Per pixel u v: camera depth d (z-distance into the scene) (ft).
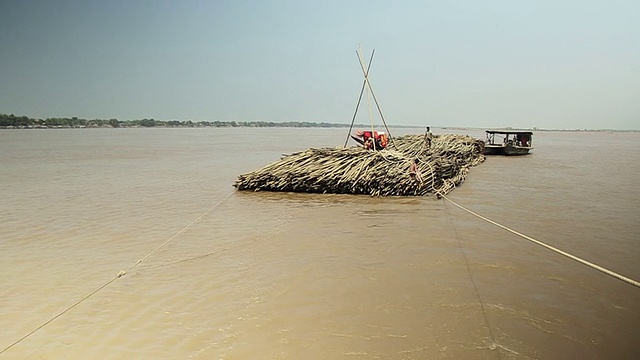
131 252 30.37
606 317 19.35
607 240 31.91
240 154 134.92
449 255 28.35
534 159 114.01
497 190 57.52
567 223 37.50
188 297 22.25
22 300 22.25
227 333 18.35
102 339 18.16
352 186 53.47
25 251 30.73
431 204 47.03
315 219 40.14
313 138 299.58
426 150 75.82
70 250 30.94
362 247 30.50
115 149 159.12
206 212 44.45
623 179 69.67
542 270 25.36
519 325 18.62
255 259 28.27
